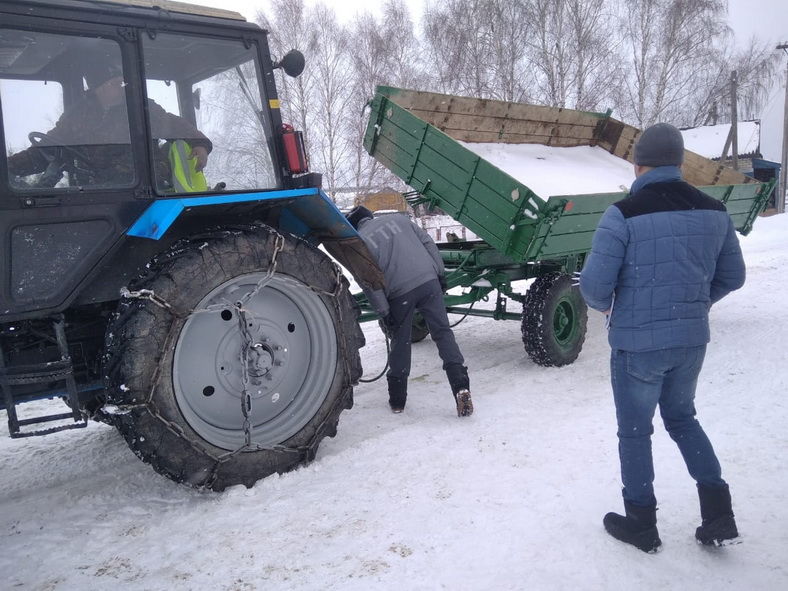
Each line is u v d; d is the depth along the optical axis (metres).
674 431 2.51
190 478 2.96
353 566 2.42
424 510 2.82
